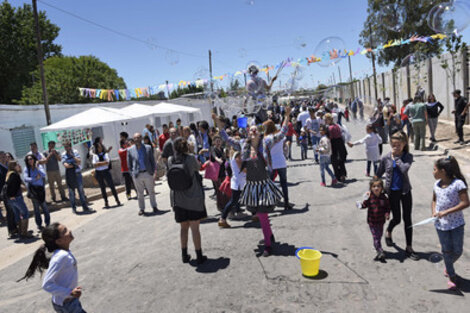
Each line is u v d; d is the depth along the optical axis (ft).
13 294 13.82
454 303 9.78
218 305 10.90
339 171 25.61
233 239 16.63
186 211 13.96
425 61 57.88
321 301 10.50
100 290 12.97
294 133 38.70
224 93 22.39
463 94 45.37
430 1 83.82
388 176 12.77
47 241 8.83
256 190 14.25
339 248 14.23
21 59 109.40
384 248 13.80
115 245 18.16
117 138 56.59
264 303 10.72
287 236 16.19
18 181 22.33
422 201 19.19
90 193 34.47
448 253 10.39
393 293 10.56
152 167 24.02
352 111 54.19
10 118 40.98
